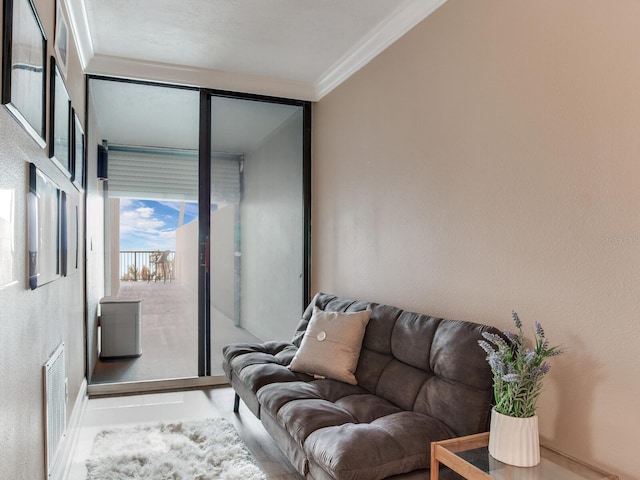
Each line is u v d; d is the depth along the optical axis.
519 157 2.06
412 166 2.84
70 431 2.58
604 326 1.67
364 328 2.75
